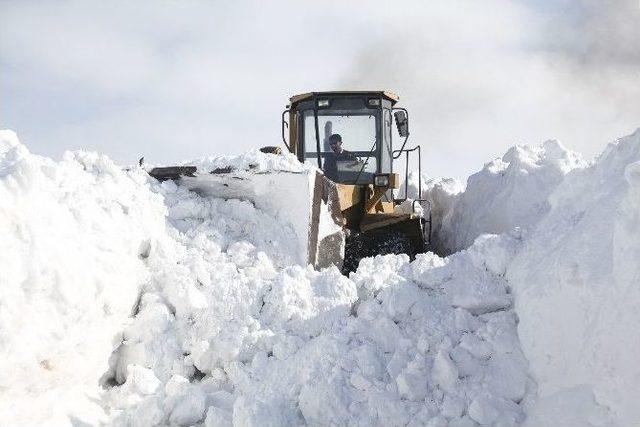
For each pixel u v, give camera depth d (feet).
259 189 39.99
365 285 30.71
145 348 29.71
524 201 49.62
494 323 26.73
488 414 23.99
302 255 39.24
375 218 48.73
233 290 31.14
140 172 39.68
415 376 25.46
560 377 24.06
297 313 30.04
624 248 23.61
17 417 24.94
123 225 33.22
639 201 23.57
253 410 24.72
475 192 55.62
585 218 27.07
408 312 28.30
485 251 29.78
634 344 22.20
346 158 52.13
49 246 27.43
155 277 32.22
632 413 21.45
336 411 25.16
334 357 26.96
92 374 28.32
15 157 30.35
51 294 27.09
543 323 25.30
